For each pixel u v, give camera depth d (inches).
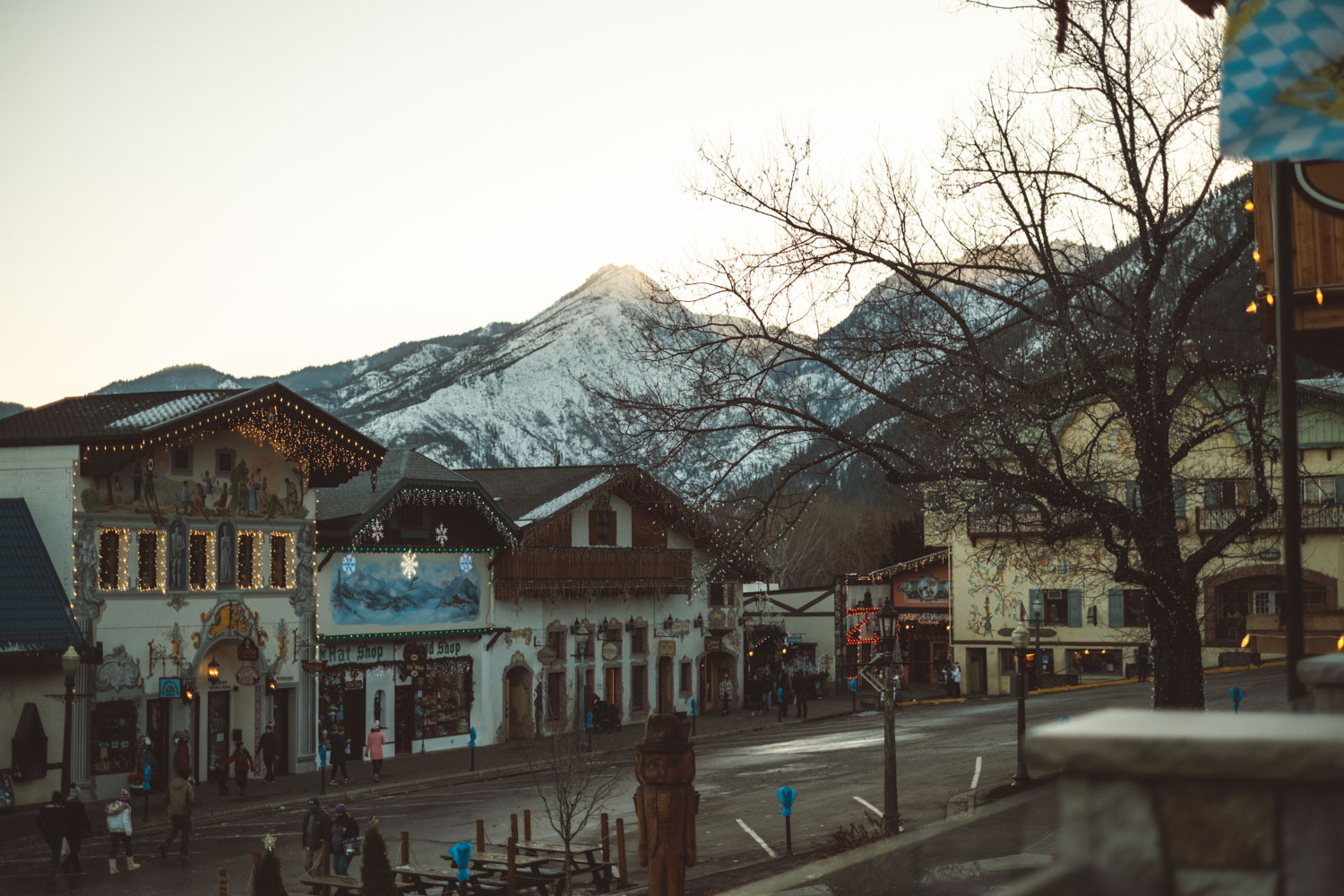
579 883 962.1
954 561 2610.7
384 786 1530.5
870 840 826.8
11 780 1352.1
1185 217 775.1
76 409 1619.1
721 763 1583.4
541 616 2123.5
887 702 888.3
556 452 2384.4
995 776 1233.4
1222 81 161.3
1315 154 153.7
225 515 1612.9
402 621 1870.1
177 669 1539.1
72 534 1438.2
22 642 1355.8
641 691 2338.8
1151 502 778.8
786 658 2694.4
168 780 1531.7
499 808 1327.5
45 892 971.3
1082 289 821.9
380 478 1911.9
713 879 831.7
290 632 1694.1
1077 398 789.9
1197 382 812.6
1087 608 2484.0
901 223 818.2
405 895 912.9
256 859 631.2
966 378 778.8
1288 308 239.1
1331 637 448.8
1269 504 782.5
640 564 2294.5
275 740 1584.6
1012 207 784.3
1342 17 157.2
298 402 1632.6
